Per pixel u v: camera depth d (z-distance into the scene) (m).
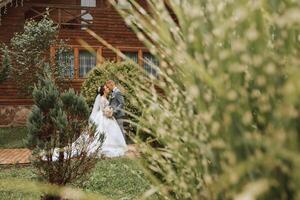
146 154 2.43
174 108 2.01
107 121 11.76
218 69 1.54
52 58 19.09
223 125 1.55
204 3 1.71
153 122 2.08
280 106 1.37
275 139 1.34
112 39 21.58
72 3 21.98
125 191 8.13
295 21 1.36
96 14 21.52
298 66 1.36
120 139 11.81
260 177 1.40
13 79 18.78
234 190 1.47
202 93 1.65
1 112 20.36
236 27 1.54
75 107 7.52
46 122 7.39
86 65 20.72
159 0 1.86
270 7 1.50
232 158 1.49
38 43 18.70
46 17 19.36
